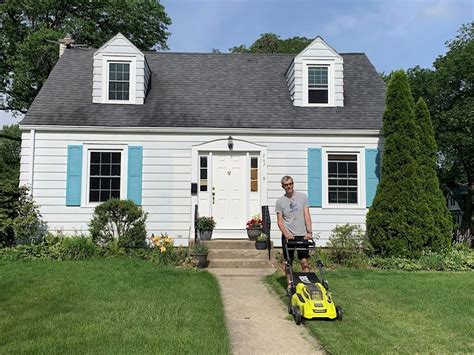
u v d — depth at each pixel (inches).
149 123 504.7
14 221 442.3
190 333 211.8
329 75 544.1
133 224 453.4
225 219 507.8
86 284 313.6
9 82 903.7
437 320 241.4
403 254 435.5
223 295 304.3
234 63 614.2
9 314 242.2
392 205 446.3
